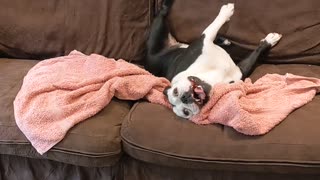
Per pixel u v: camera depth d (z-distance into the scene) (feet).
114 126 4.09
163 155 3.93
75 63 4.94
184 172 4.24
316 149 3.73
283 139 3.79
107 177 4.39
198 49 4.90
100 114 4.17
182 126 3.97
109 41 5.48
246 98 4.22
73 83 4.39
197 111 3.95
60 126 4.01
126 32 5.45
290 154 3.76
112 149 3.99
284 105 4.09
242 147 3.81
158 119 4.05
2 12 5.51
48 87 4.33
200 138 3.88
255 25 5.25
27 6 5.51
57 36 5.51
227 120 3.87
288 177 4.09
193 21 5.37
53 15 5.49
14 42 5.58
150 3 5.47
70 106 4.10
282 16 5.16
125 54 5.50
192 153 3.88
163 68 5.23
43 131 4.00
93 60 4.87
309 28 5.13
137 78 4.49
